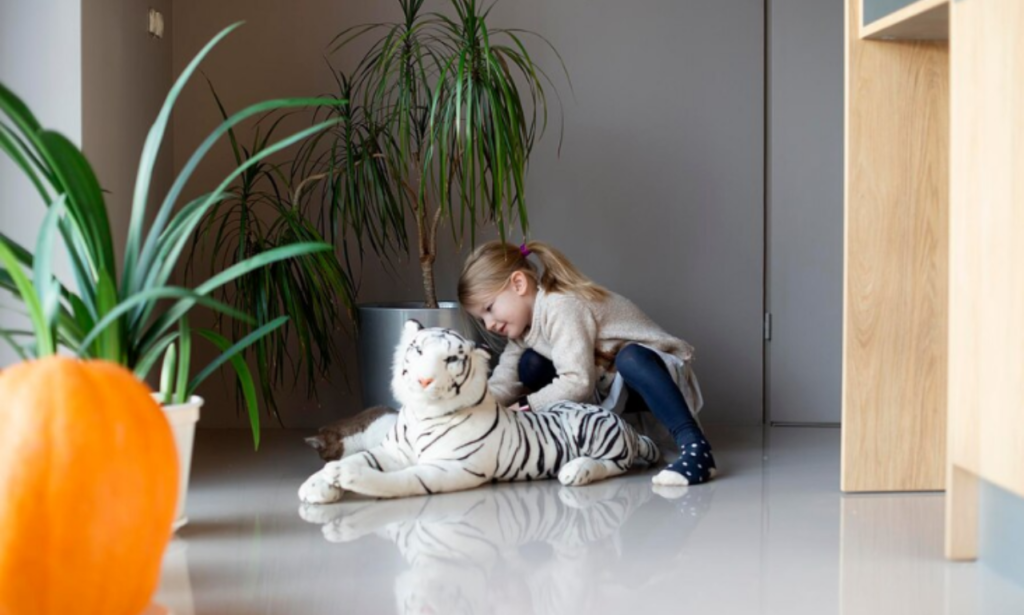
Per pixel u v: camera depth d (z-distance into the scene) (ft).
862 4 7.50
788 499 7.56
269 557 6.09
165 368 6.52
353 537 6.53
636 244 11.17
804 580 5.65
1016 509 5.71
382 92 9.64
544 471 8.22
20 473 4.26
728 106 11.14
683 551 6.20
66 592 4.33
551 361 9.30
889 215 7.62
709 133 11.16
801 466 8.84
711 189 11.18
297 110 10.85
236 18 10.78
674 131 11.13
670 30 11.10
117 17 8.81
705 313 11.23
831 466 8.83
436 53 10.85
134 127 9.30
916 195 7.63
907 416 7.75
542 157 11.07
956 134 5.89
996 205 5.54
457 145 9.48
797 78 11.15
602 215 11.13
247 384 6.48
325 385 10.96
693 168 11.16
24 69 7.90
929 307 7.71
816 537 6.51
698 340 11.23
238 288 9.53
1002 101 5.48
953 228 5.94
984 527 5.98
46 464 4.28
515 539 6.46
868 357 7.69
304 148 10.85
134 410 4.50
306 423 10.96
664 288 11.20
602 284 11.16
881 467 7.75
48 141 4.83
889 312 7.68
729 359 11.27
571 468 8.01
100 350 5.56
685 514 7.11
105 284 5.26
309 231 9.49
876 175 7.59
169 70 10.59
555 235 11.11
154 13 9.86
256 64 10.81
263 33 10.81
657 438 9.67
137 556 4.47
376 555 6.12
